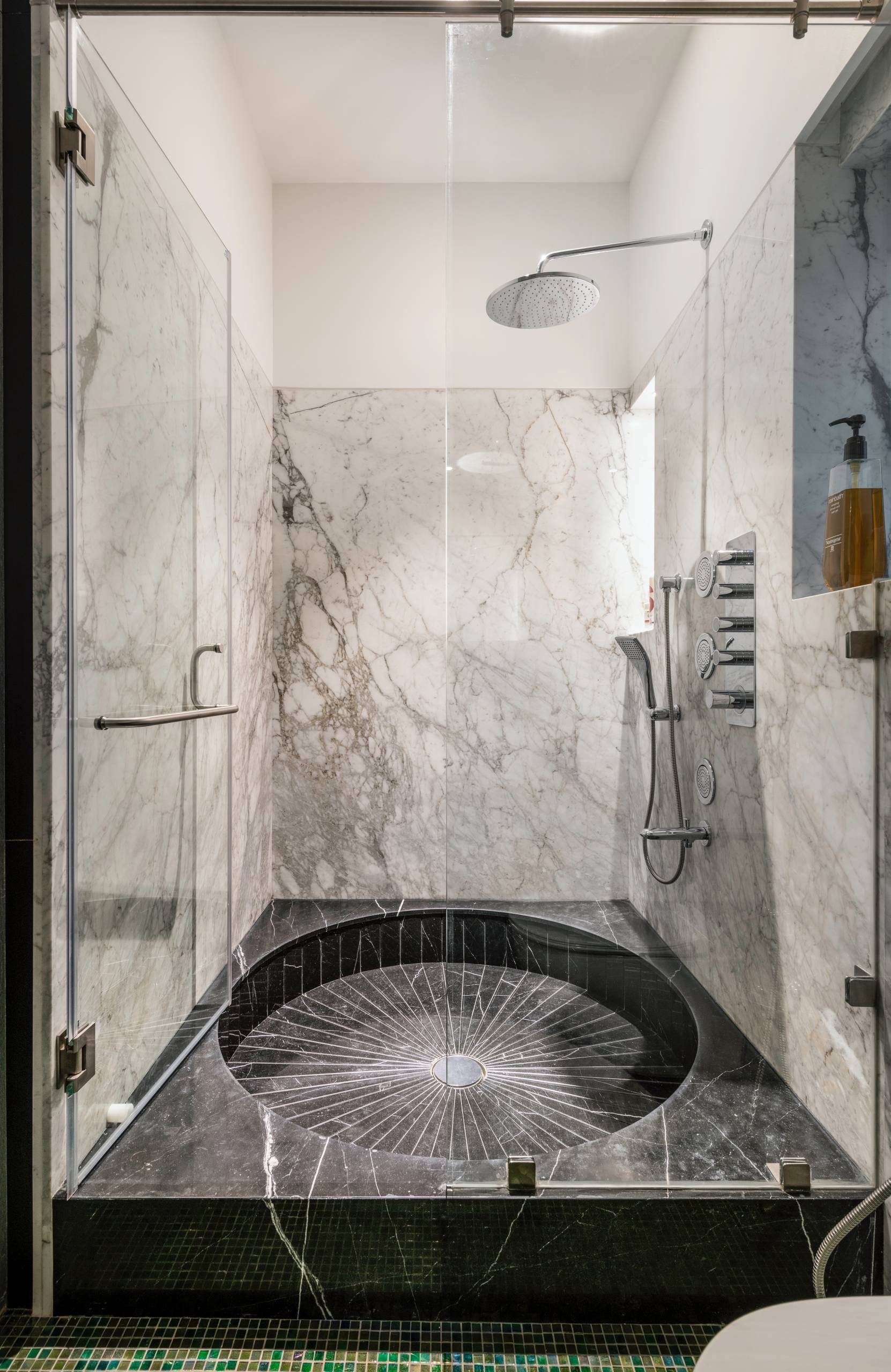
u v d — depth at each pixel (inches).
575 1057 53.9
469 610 55.5
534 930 55.4
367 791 107.4
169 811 60.5
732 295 53.1
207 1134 53.0
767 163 52.1
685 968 53.8
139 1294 46.6
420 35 81.8
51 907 46.5
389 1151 57.9
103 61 50.6
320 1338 45.0
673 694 54.6
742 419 53.3
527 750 55.5
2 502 46.3
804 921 50.8
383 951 100.0
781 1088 50.9
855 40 46.8
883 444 52.3
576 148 53.2
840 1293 46.6
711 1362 23.6
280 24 80.7
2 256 45.7
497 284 54.5
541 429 54.9
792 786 52.1
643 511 54.7
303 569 106.9
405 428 107.3
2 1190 46.3
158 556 58.3
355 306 107.0
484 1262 46.6
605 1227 46.9
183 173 71.1
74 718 48.6
